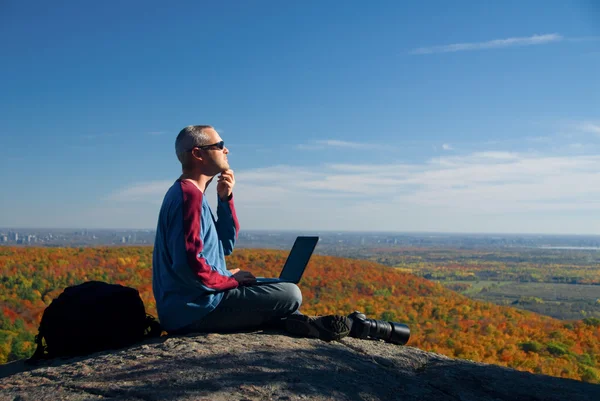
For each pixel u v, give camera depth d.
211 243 3.00
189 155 3.03
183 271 2.78
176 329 2.97
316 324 3.06
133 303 2.96
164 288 2.96
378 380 2.52
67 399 2.06
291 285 3.13
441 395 2.48
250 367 2.41
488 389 2.65
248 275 3.15
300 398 2.12
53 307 2.87
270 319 3.14
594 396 2.69
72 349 2.82
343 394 2.24
